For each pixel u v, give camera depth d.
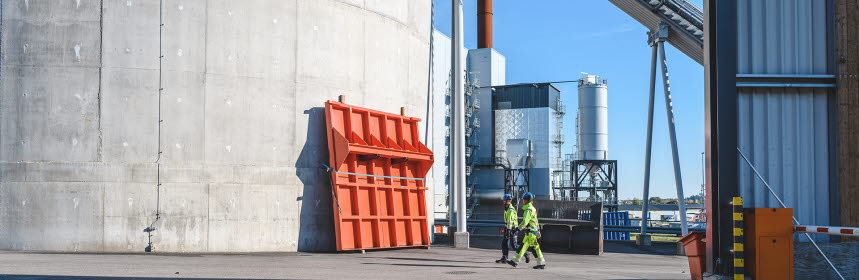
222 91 19.23
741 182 10.78
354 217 20.67
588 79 78.88
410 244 22.94
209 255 17.59
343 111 21.22
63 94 18.22
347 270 13.50
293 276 11.95
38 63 18.27
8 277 10.88
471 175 71.94
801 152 10.84
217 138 19.09
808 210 10.74
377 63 22.97
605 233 40.91
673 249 27.83
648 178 29.80
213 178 18.97
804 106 10.92
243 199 19.30
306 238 20.34
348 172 20.83
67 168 18.05
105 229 18.02
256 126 19.66
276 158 19.94
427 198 25.84
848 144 10.59
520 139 69.62
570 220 24.47
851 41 10.70
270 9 20.08
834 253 10.35
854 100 10.62
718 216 10.23
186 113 18.81
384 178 22.27
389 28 23.72
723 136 10.25
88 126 18.19
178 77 18.78
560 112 74.31
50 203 17.97
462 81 24.52
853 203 10.52
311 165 20.62
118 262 14.36
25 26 18.36
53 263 13.72
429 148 26.69
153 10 18.67
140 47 18.53
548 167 70.94
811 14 11.00
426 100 26.53
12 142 18.14
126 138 18.31
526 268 14.96
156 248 18.25
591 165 76.31
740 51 10.96
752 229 9.71
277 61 20.11
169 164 18.56
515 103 72.94
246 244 19.27
